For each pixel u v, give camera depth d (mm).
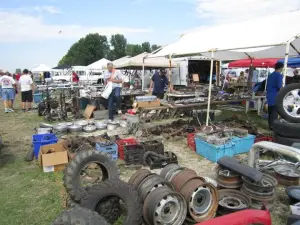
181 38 9578
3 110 11477
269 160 4555
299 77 12172
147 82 17672
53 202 3410
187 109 8172
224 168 3422
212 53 6461
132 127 6980
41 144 5031
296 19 6012
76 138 5656
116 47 81562
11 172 4402
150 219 2600
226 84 15555
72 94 11328
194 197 2756
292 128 4492
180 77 17578
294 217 2588
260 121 8750
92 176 3830
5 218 3035
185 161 4961
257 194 2996
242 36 6527
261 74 19281
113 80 8344
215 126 6078
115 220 2818
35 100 13203
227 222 2301
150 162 4586
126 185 2688
